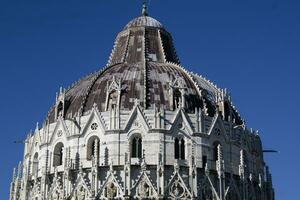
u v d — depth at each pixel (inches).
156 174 3225.9
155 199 3144.7
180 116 3427.7
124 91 3553.2
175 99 3526.1
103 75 3786.9
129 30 4207.7
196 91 3690.9
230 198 3344.0
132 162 3289.9
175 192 3174.2
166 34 4252.0
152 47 4104.3
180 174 3238.2
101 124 3417.8
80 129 3469.5
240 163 3526.1
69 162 3358.8
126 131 3373.5
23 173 3663.9
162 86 3617.1
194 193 3189.0
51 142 3558.1
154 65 3838.6
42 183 3398.1
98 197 3184.1
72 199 3248.0
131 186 3179.1
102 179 3257.9
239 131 3656.5
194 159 3280.0
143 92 3543.3
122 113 3415.4
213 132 3491.6
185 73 3831.2
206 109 3597.4
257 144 3796.8
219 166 3341.5
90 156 3415.4
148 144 3334.2
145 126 3371.1
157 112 3393.2
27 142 3875.5
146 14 4384.8
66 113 3641.7
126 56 4057.6
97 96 3607.3
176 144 3388.3
